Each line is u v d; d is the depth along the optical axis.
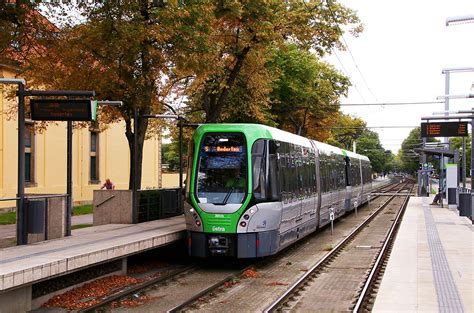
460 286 11.77
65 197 15.01
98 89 17.73
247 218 15.21
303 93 36.03
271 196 15.85
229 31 21.89
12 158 29.19
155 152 47.28
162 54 17.73
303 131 42.09
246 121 30.91
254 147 15.83
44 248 12.52
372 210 39.84
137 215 18.89
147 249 14.45
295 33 23.38
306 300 11.44
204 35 17.83
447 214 32.88
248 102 27.88
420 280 12.47
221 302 11.35
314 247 20.22
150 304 11.15
